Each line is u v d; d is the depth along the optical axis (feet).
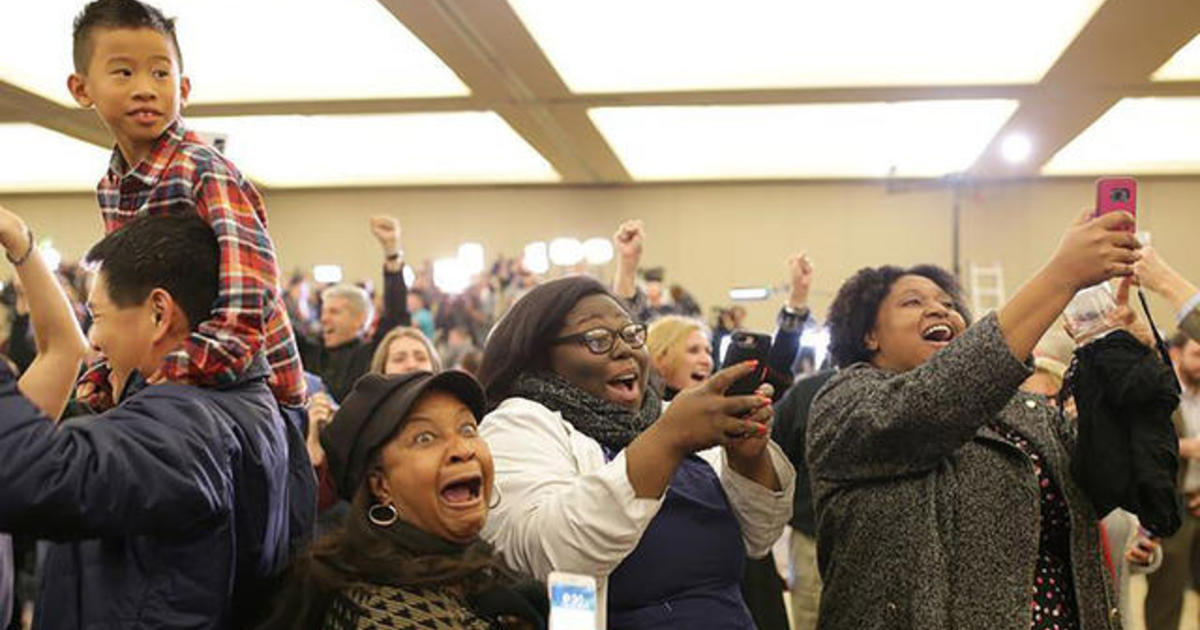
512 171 42.50
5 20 23.98
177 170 5.56
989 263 43.19
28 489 4.03
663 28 25.23
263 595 4.97
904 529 6.27
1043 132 34.01
